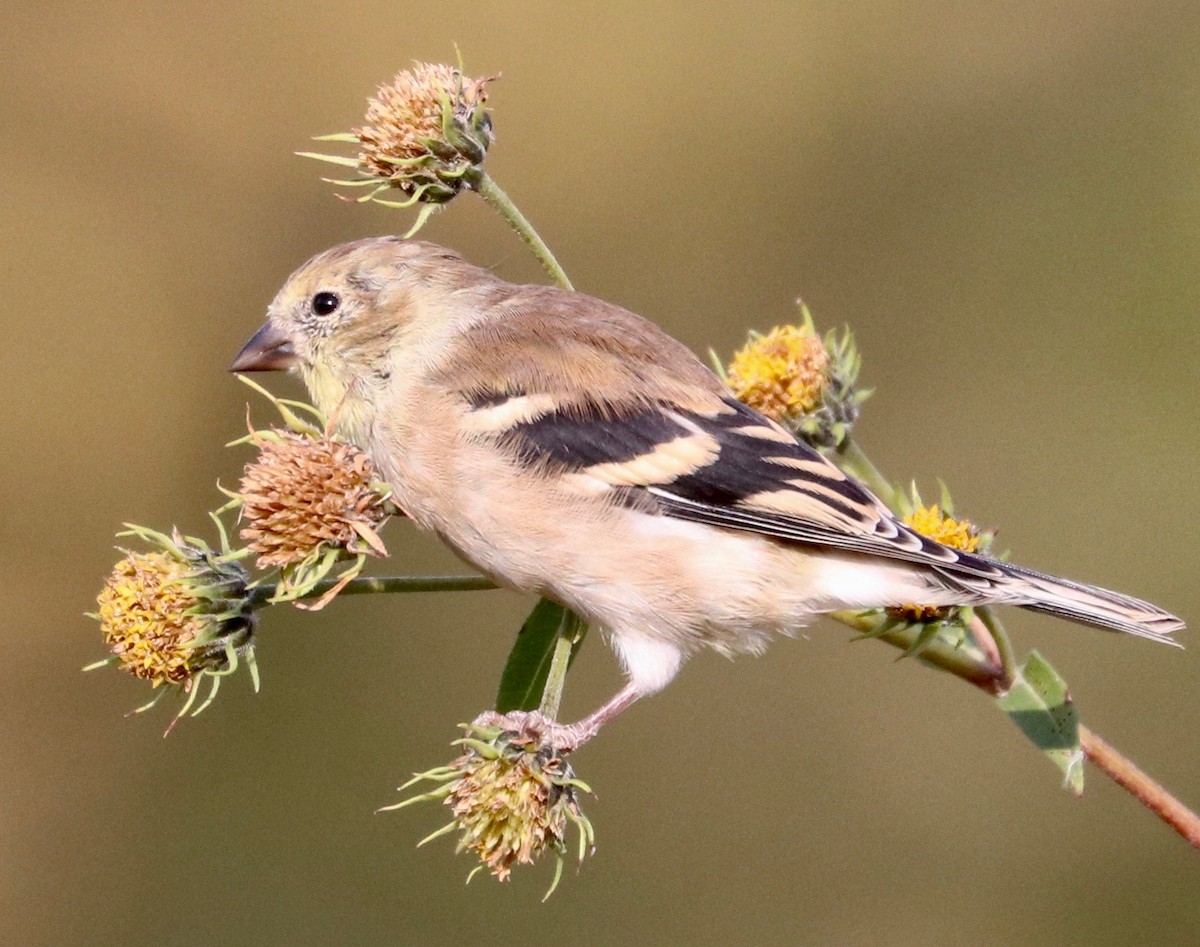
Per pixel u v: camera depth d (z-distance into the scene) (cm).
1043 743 580
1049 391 1431
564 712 1280
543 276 1547
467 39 1623
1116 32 1587
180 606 598
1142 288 1464
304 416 796
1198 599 1316
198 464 1463
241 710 1263
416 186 651
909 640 624
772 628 648
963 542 640
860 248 1534
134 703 1295
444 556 1330
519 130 1591
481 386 658
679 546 636
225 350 1499
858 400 703
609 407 648
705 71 1611
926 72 1611
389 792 1227
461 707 1270
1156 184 1516
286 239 1566
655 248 1552
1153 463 1380
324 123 1590
